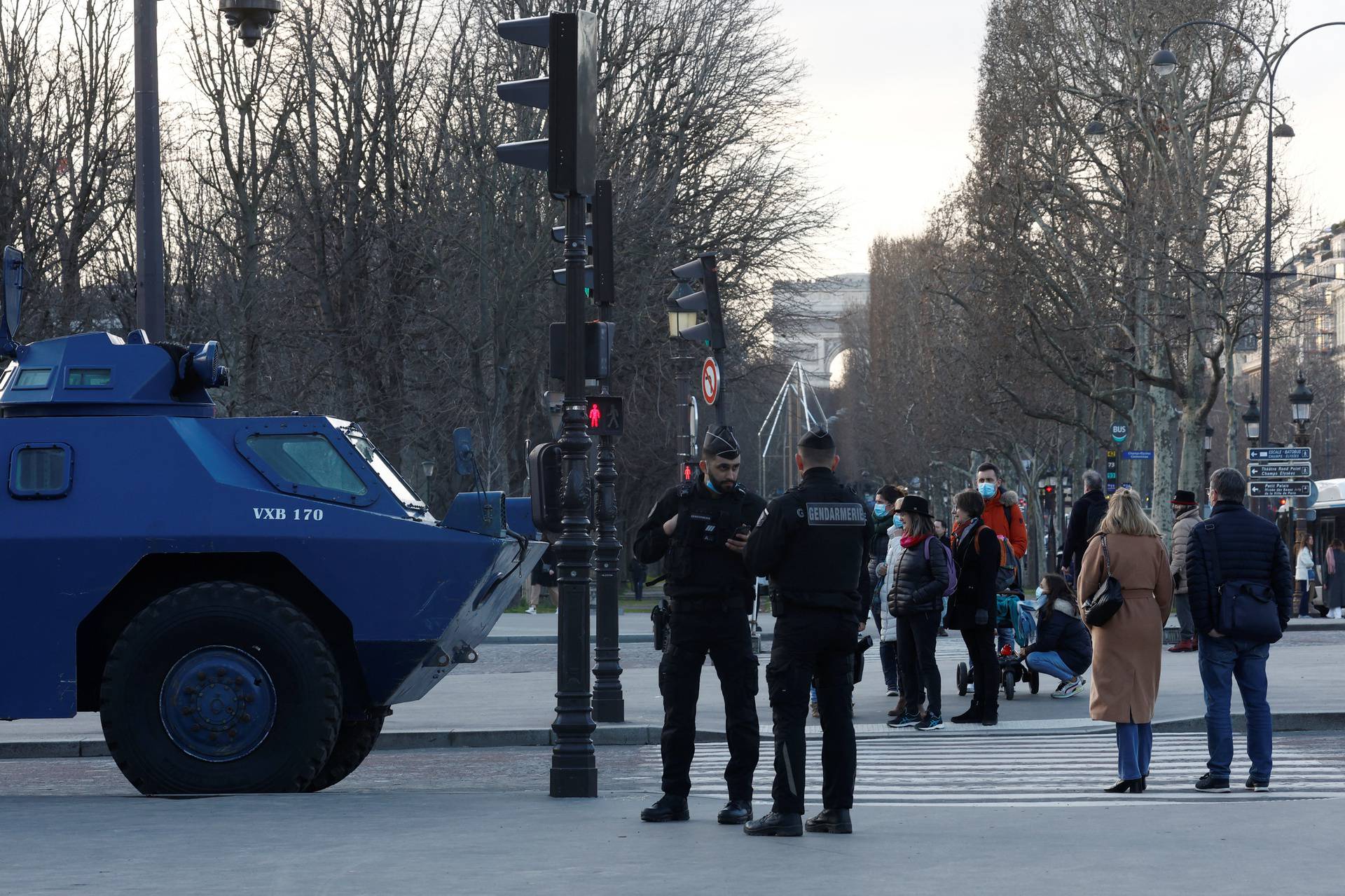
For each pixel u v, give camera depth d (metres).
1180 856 9.02
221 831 9.96
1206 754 15.75
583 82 12.25
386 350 49.22
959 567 18.67
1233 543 12.80
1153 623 12.80
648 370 52.59
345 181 49.47
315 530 12.76
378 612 12.77
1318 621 39.81
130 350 13.59
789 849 9.29
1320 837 9.76
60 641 12.57
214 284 47.84
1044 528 75.88
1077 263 51.28
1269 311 45.50
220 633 12.36
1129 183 50.03
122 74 42.47
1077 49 50.22
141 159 16.83
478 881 8.16
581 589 12.12
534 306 48.16
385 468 13.91
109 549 12.59
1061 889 7.93
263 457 13.00
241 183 47.69
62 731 19.16
